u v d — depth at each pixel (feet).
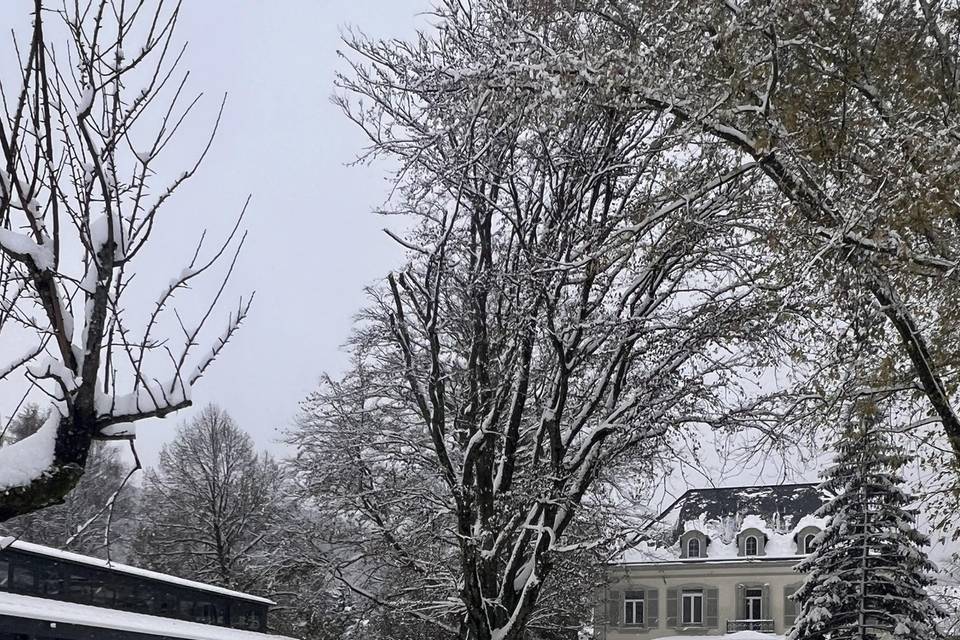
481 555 51.21
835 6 39.06
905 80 40.01
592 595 90.22
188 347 19.45
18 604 64.13
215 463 146.41
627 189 53.88
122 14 19.08
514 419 55.88
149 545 152.76
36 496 17.85
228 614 101.40
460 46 51.60
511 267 56.75
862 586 95.55
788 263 40.01
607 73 38.99
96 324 18.49
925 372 40.06
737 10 37.50
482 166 52.49
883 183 35.83
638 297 55.26
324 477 70.54
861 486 96.58
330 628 93.66
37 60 17.56
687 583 163.12
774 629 157.28
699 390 54.08
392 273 53.88
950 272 36.86
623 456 61.11
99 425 18.67
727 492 172.35
